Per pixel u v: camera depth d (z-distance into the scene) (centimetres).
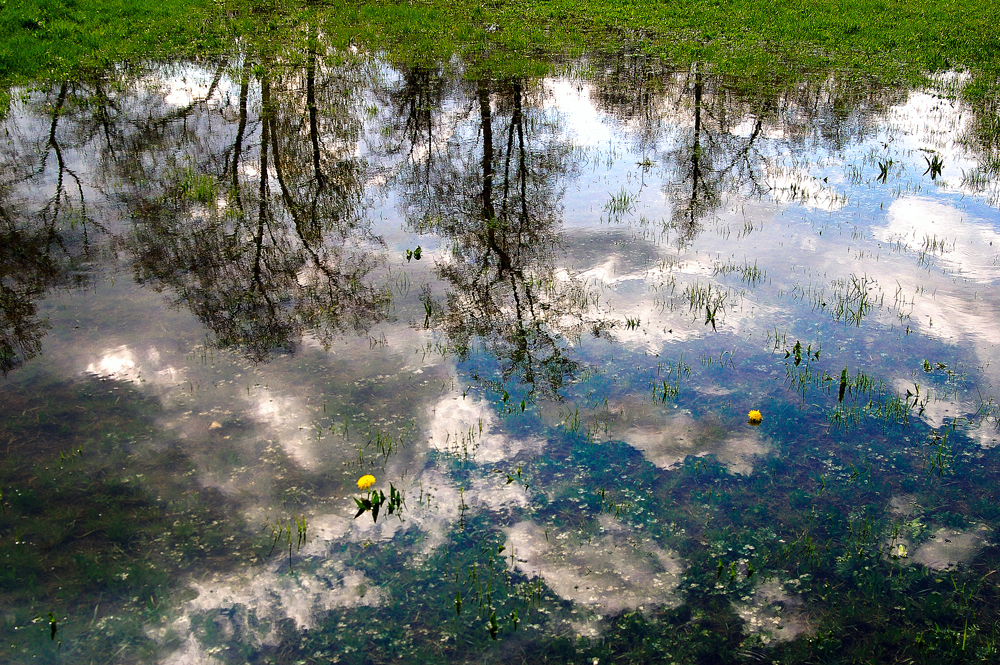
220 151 1143
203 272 792
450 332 686
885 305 712
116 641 401
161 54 1659
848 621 412
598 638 404
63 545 457
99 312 708
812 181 1045
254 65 1617
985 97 1426
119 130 1220
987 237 855
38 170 1056
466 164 1117
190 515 480
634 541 464
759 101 1429
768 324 689
